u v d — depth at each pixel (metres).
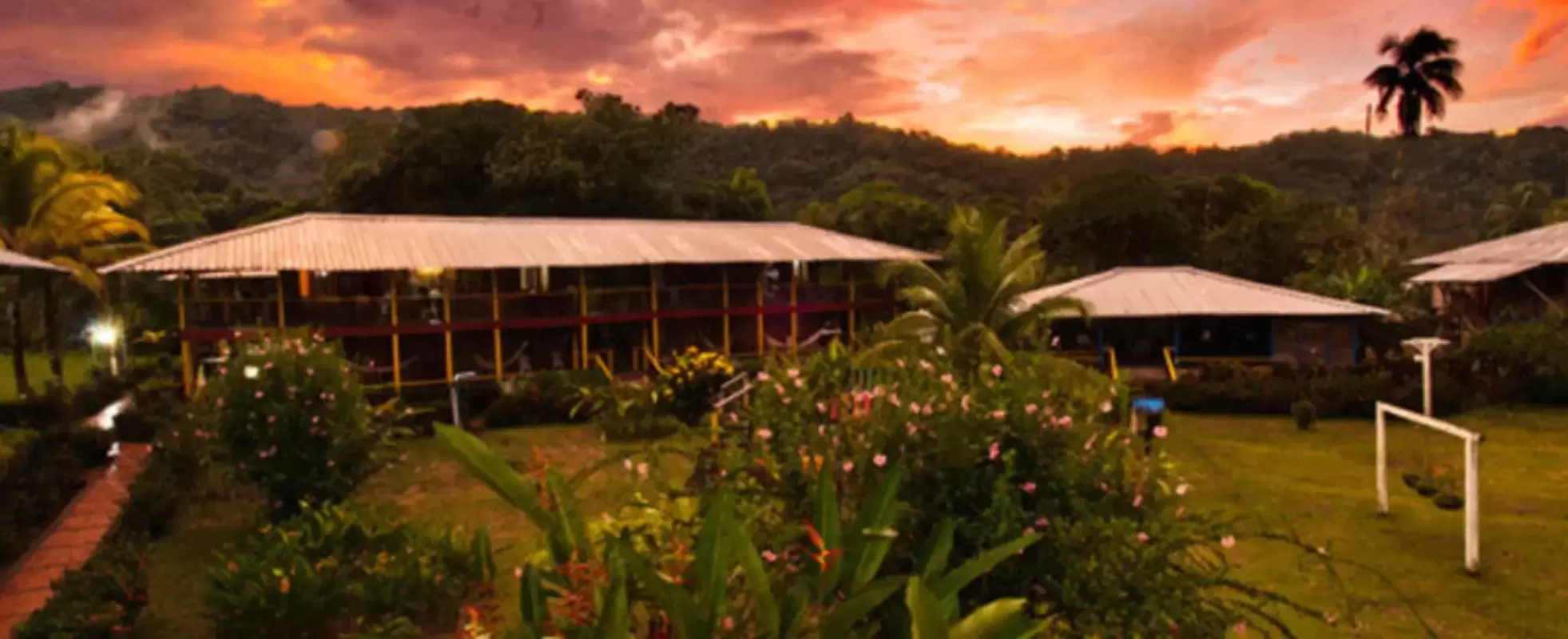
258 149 187.00
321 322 29.08
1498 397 27.56
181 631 10.30
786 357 5.79
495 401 25.94
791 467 4.45
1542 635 9.93
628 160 59.34
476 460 3.48
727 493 3.33
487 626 4.52
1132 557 4.34
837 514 3.74
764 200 62.44
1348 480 17.97
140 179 61.75
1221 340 39.88
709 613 3.09
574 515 3.45
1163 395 27.84
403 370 32.12
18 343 31.00
